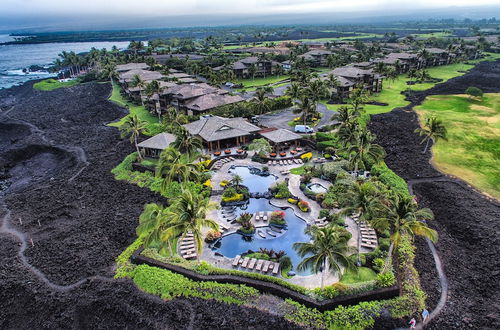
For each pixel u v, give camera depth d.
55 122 99.62
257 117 91.94
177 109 95.56
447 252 41.06
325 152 66.81
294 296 33.19
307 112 80.06
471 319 32.00
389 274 34.94
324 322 31.11
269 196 51.97
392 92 122.44
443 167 61.00
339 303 32.56
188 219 34.19
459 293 35.09
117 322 32.44
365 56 170.38
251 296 33.72
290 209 49.25
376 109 99.62
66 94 133.75
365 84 120.00
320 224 44.62
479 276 37.06
